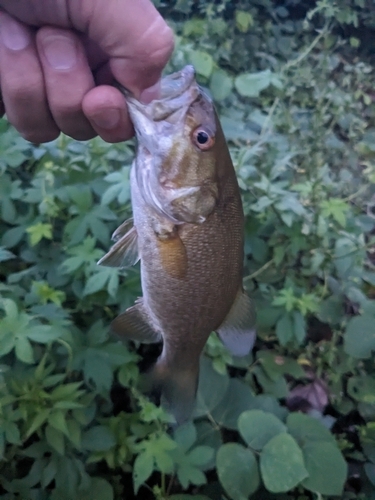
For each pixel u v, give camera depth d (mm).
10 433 247
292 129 465
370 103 624
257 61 612
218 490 313
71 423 271
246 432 299
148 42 145
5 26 145
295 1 686
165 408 235
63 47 146
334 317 374
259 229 359
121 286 315
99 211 322
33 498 275
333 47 673
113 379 317
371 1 705
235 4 635
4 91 154
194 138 178
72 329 298
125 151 357
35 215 344
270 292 364
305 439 307
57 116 156
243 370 362
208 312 205
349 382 364
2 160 340
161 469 260
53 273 326
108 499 280
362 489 334
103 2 140
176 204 183
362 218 467
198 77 447
